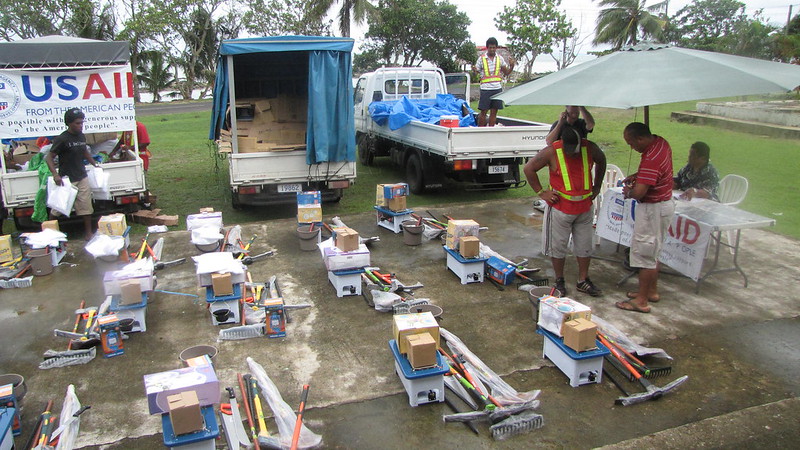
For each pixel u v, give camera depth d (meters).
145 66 39.09
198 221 5.97
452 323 4.34
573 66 4.39
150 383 2.78
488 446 2.93
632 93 3.44
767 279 5.07
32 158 7.09
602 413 3.20
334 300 4.81
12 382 3.39
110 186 6.98
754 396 3.34
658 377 3.55
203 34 38.88
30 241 5.61
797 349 3.86
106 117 7.13
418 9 33.91
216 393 2.82
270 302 4.13
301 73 9.74
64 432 3.00
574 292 4.87
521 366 3.70
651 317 4.36
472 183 9.09
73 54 6.80
